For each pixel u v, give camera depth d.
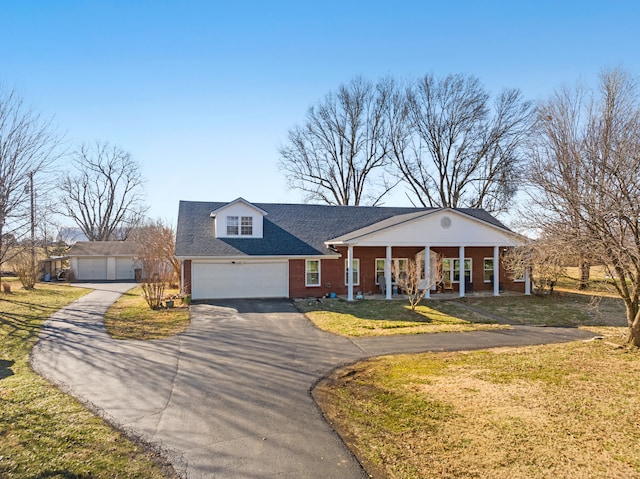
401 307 19.47
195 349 11.79
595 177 10.78
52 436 6.22
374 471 5.38
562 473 5.28
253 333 13.96
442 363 10.52
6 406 7.37
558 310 19.00
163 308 18.97
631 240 10.59
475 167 36.41
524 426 6.65
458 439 6.23
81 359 10.70
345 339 13.26
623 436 6.29
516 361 10.59
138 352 11.42
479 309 19.22
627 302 11.98
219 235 22.70
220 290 21.77
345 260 23.45
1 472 5.18
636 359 10.59
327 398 8.03
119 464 5.45
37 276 32.84
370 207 28.27
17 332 13.91
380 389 8.52
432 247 24.77
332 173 41.00
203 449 5.93
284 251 22.27
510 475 5.24
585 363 10.30
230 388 8.56
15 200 17.94
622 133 10.76
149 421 6.88
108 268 38.53
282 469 5.41
